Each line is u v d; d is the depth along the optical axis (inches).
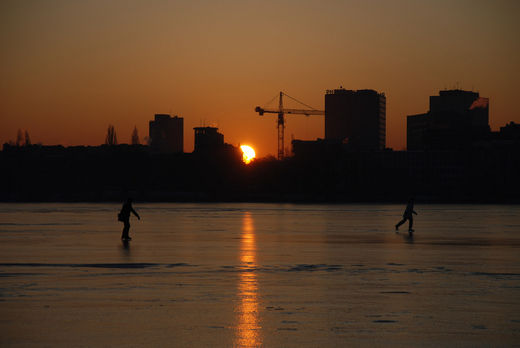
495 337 1104.8
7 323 1202.6
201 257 2338.8
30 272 1899.6
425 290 1583.4
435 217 6373.0
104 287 1620.3
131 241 3080.7
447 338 1097.4
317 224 4788.4
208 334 1123.9
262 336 1110.4
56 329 1156.5
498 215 6998.0
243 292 1550.2
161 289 1592.0
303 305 1386.6
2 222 4990.2
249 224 4761.3
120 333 1129.4
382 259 2279.8
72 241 3068.4
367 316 1272.1
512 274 1877.5
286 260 2242.9
